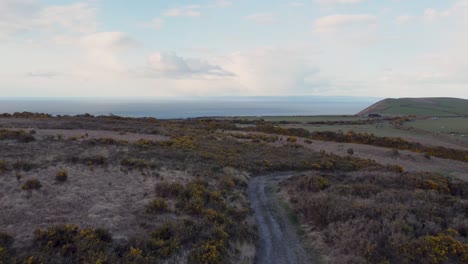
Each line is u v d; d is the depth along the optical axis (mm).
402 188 22344
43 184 15203
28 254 8594
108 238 10109
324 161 32938
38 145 25750
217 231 11789
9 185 14477
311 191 20062
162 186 16484
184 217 13000
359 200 16375
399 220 12781
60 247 9242
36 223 10898
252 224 14680
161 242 10219
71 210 12594
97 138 33500
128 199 14773
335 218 14195
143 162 22078
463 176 35219
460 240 11273
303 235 13852
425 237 10945
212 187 18891
